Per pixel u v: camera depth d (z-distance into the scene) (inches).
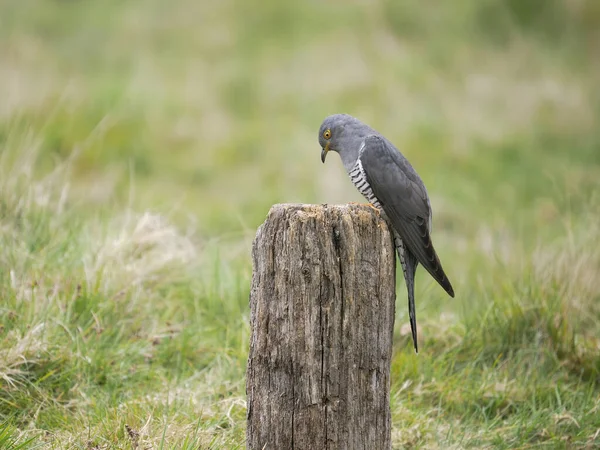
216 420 314.3
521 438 336.5
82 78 824.3
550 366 386.0
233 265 461.1
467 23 949.8
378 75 824.9
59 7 1048.2
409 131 739.4
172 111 769.6
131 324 373.7
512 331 398.3
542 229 582.9
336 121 342.3
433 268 307.0
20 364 329.7
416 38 932.0
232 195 636.7
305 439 254.2
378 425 261.4
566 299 414.0
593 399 360.8
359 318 254.5
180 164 682.2
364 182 324.5
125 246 402.3
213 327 397.4
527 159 714.2
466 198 654.5
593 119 776.9
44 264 383.2
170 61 894.4
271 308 253.4
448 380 367.9
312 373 252.7
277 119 766.5
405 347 389.4
